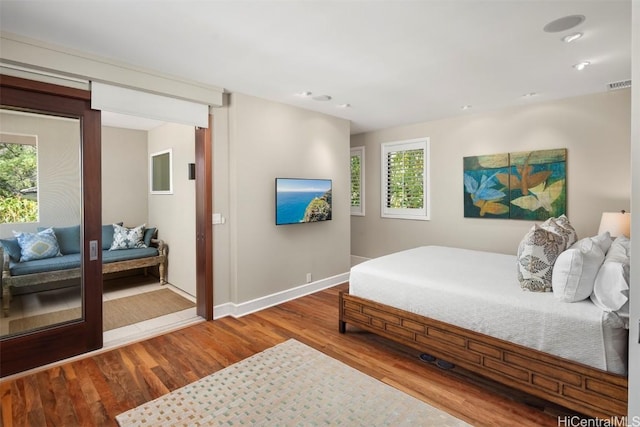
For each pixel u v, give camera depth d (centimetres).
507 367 219
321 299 430
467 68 300
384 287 294
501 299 226
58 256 274
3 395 226
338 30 232
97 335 290
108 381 242
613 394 180
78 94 270
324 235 474
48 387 235
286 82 337
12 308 257
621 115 360
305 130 440
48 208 270
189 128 431
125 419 202
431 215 514
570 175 392
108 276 519
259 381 242
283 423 198
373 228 588
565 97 389
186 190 443
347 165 504
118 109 290
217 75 317
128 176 534
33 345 260
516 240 434
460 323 245
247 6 201
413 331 269
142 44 252
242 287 377
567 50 263
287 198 410
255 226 388
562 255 211
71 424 198
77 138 277
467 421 200
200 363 268
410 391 229
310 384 238
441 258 349
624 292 182
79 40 245
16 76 242
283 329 336
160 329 335
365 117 488
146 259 474
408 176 539
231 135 370
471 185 468
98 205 289
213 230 363
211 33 235
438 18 216
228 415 205
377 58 279
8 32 232
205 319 360
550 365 201
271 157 401
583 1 196
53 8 202
